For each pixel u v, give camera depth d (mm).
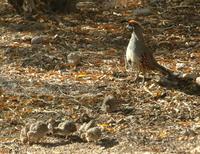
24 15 21109
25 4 21203
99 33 19422
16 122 13195
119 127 12828
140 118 13312
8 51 17562
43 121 13062
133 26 14984
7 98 14398
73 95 14602
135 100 14258
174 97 14328
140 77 15492
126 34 19344
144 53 14922
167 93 14562
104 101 13703
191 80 15055
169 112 13602
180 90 14727
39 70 16359
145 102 14164
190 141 12078
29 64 16719
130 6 22609
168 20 20844
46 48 17859
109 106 13609
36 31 19641
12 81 15547
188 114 13492
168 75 15148
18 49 17734
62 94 14656
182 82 15023
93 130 11922
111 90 14859
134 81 15320
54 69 16406
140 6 22547
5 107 13906
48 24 20297
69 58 16625
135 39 14969
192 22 20625
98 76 15797
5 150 11750
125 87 15023
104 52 17750
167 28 19969
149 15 21438
